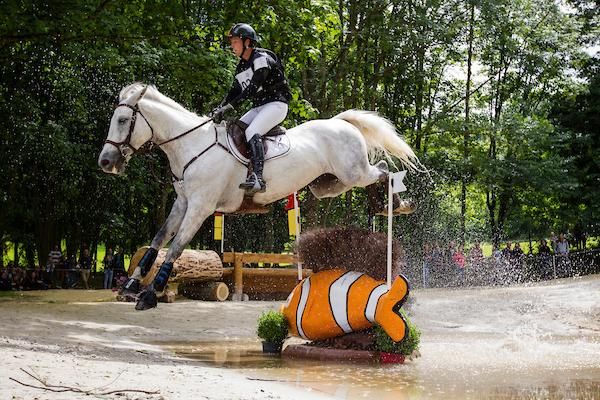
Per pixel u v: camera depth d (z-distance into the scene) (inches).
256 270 703.7
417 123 1263.5
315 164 356.2
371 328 309.9
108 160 330.3
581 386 240.1
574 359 313.7
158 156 900.6
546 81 1337.4
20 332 343.3
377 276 315.9
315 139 358.9
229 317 512.1
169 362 285.0
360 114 375.9
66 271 893.8
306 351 311.6
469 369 281.6
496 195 1321.4
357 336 311.6
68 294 692.1
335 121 369.7
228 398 191.2
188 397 187.9
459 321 512.4
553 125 1312.7
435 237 1169.4
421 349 348.5
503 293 706.2
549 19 1254.9
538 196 1327.5
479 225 1473.9
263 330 331.9
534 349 348.8
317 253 322.0
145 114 334.6
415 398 215.8
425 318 525.0
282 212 1065.5
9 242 1135.0
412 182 1169.4
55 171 899.4
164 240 344.5
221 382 220.4
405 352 298.0
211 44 676.7
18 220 1011.9
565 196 1290.6
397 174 333.1
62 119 898.7
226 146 337.4
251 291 721.0
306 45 613.0
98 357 275.1
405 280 296.4
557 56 1289.4
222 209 346.9
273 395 202.4
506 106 1401.3
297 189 355.9
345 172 362.3
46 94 882.1
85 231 1035.3
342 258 318.3
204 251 659.4
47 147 857.5
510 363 301.1
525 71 1320.1
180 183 345.1
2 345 274.5
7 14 524.1
